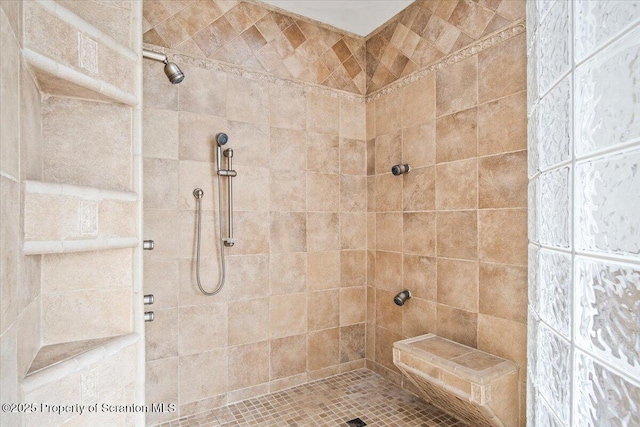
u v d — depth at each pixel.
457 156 1.86
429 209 2.02
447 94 1.92
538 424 0.83
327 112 2.35
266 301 2.11
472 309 1.78
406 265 2.16
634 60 0.50
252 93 2.08
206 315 1.92
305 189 2.25
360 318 2.46
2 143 0.61
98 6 1.05
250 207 2.06
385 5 2.15
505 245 1.63
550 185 0.77
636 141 0.49
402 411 1.90
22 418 0.70
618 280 0.52
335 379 2.29
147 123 1.77
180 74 1.49
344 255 2.40
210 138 1.94
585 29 0.62
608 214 0.55
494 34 1.68
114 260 1.06
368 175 2.47
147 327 1.76
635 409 0.49
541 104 0.83
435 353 1.69
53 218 0.82
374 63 2.43
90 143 1.02
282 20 2.19
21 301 0.73
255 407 1.94
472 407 1.55
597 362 0.57
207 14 1.95
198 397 1.89
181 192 1.86
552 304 0.75
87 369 0.88
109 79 0.99
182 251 1.85
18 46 0.70
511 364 1.56
